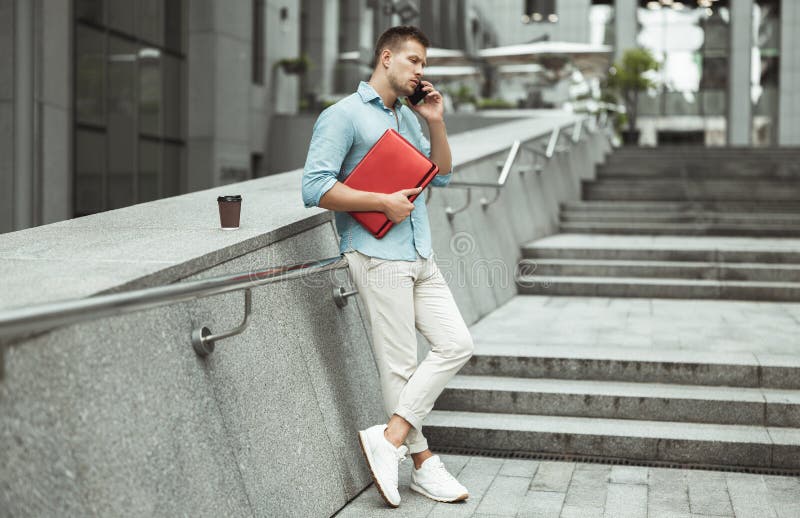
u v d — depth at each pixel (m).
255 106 19.62
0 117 10.69
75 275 2.61
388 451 3.62
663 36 31.84
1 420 2.00
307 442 3.46
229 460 2.87
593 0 32.75
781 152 15.47
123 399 2.43
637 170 14.31
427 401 3.67
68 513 2.14
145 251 3.05
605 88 23.47
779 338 5.82
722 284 7.71
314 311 3.88
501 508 3.69
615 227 10.51
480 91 23.80
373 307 3.62
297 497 3.26
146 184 14.70
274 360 3.37
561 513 3.62
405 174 3.44
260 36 19.91
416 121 3.87
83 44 12.23
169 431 2.60
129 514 2.34
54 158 11.34
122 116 13.64
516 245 8.58
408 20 16.72
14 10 10.58
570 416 4.84
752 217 10.46
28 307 1.92
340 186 3.40
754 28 31.14
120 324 2.49
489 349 5.42
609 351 5.32
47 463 2.11
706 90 31.34
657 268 8.20
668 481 4.07
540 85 23.64
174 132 16.03
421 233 3.65
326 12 22.59
